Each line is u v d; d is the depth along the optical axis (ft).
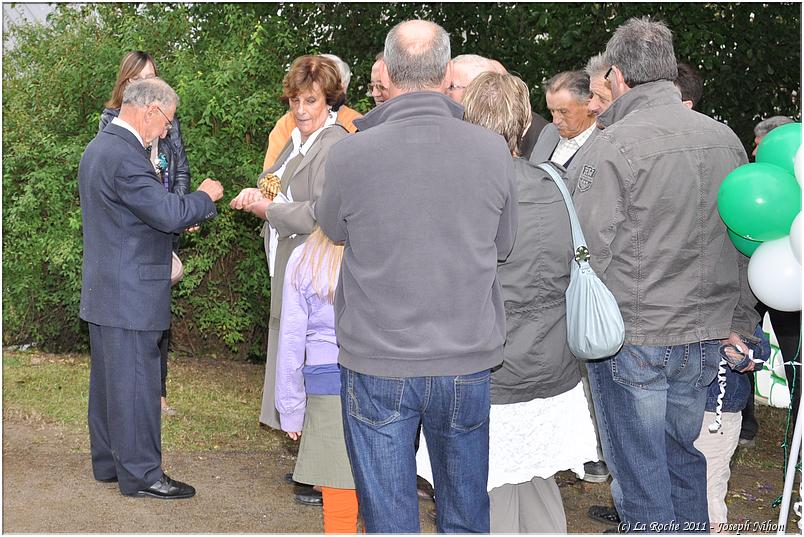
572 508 14.07
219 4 24.36
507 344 9.45
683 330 9.73
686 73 13.42
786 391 12.17
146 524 12.53
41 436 16.55
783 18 25.26
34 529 12.10
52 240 22.98
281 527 12.70
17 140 23.50
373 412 8.38
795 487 15.02
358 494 8.62
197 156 22.12
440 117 8.37
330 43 26.50
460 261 8.18
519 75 25.79
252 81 23.02
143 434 13.38
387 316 8.16
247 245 23.75
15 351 24.77
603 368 10.02
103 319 13.02
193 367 24.43
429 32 8.61
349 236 8.40
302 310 10.56
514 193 8.67
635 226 9.58
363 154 8.24
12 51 24.53
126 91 12.94
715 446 11.38
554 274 9.46
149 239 13.15
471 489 8.66
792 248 9.48
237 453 16.47
